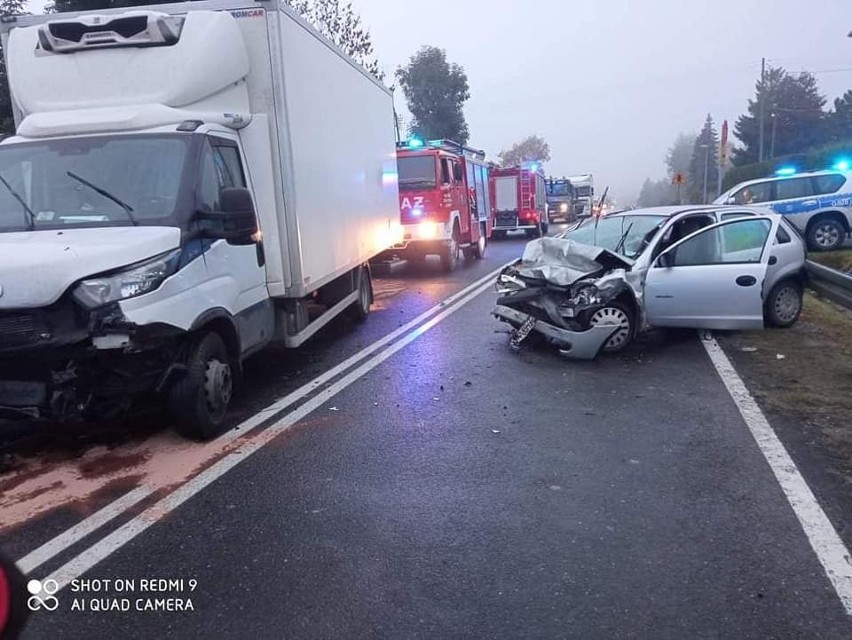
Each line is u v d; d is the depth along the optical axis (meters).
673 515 4.30
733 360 8.00
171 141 5.70
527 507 4.46
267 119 6.74
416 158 16.48
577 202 47.06
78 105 6.01
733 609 3.35
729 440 5.54
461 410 6.45
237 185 6.34
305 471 5.08
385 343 9.39
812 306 11.29
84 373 4.79
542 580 3.63
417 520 4.31
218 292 5.72
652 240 8.73
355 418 6.27
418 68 43.38
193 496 4.68
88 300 4.58
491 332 9.88
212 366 5.68
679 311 8.53
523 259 9.11
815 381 7.09
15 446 5.62
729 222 8.80
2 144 5.81
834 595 3.45
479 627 3.26
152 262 4.92
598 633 3.20
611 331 8.03
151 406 5.49
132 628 3.31
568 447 5.48
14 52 6.38
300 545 4.02
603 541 4.01
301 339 7.66
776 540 3.98
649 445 5.48
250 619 3.35
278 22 6.63
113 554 3.96
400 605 3.44
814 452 5.25
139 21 6.07
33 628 3.32
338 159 8.72
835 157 30.45
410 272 17.67
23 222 5.38
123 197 5.46
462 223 18.41
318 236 7.75
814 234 16.80
